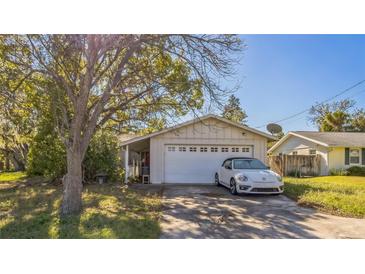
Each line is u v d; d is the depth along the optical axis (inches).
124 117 434.0
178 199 407.2
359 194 424.2
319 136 899.4
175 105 390.3
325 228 264.4
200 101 381.4
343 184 560.7
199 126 602.5
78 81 359.6
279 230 257.0
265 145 605.0
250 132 604.1
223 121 602.5
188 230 254.1
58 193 455.8
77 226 259.1
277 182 435.8
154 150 599.8
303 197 403.5
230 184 471.5
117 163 629.6
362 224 278.2
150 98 393.4
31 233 242.7
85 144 327.6
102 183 590.9
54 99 336.5
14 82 374.9
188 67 381.7
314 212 329.1
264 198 420.2
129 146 667.4
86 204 360.5
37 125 568.1
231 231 252.8
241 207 354.6
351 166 816.3
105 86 377.7
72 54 327.3
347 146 800.3
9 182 634.2
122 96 380.8
